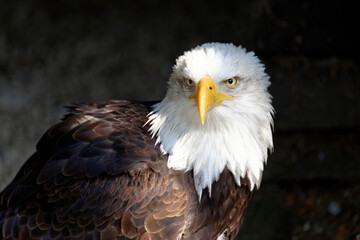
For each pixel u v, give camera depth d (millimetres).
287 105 12820
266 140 7559
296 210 12555
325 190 13016
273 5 12734
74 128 7598
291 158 12992
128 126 7566
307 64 12797
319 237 12031
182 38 13438
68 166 7246
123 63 13562
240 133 7262
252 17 12922
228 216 7633
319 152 13055
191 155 7219
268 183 12984
